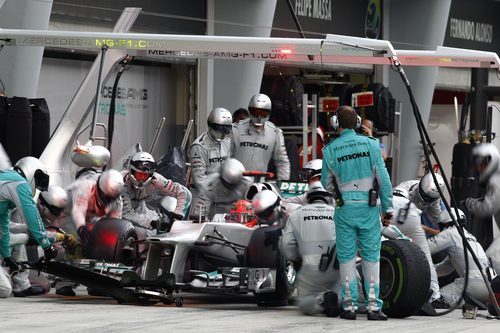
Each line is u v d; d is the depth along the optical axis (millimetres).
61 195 26250
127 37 28266
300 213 23656
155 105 41906
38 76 34375
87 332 18641
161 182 27609
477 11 58469
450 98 58531
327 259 23422
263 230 24922
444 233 27219
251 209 26203
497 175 28047
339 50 27266
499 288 24844
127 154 29734
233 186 29359
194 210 30359
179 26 41625
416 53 30531
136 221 27688
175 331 19141
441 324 22125
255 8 42125
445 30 53156
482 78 40062
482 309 26750
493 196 28062
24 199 24844
